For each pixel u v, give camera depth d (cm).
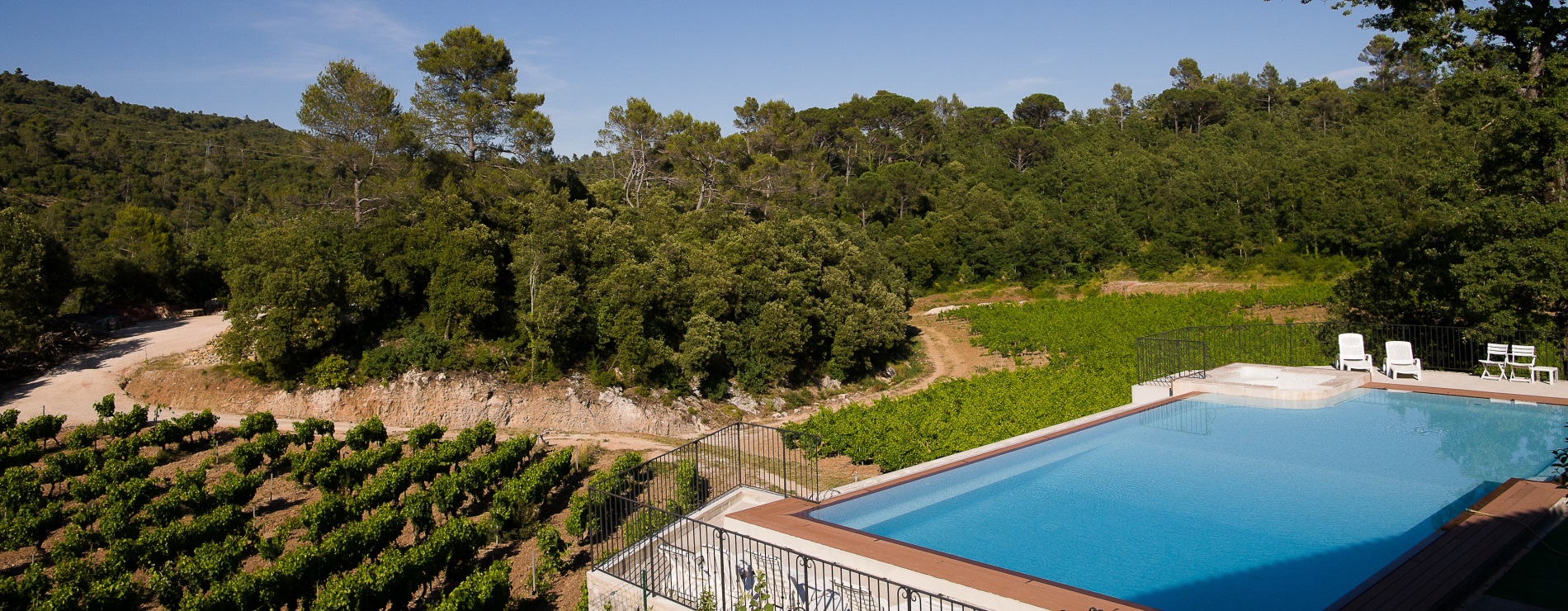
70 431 2728
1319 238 7169
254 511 2044
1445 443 1706
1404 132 8362
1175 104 12494
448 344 3650
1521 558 1064
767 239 5197
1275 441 1773
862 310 4881
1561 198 2420
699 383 4191
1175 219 8125
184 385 3297
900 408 2861
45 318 3712
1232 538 1232
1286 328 3525
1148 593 1058
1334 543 1196
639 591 1159
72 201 7856
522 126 5125
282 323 3244
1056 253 8056
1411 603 930
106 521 1706
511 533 1858
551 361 3772
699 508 1484
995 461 1680
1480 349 2534
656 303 4272
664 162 7381
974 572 1044
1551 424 1803
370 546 1611
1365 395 2173
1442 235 3134
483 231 3934
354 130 4312
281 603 1401
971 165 10750
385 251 3750
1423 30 2630
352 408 3316
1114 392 2825
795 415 4234
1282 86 13338
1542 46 2550
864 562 1109
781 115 9606
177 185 8988
